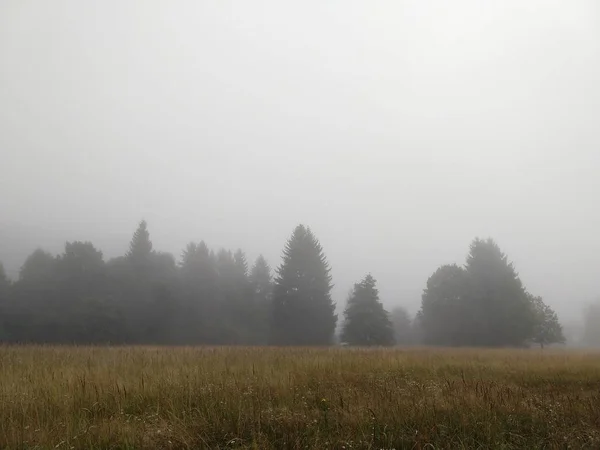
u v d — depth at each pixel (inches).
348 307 2149.4
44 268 2148.1
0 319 1786.4
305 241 2112.5
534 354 864.9
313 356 571.5
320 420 224.8
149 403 253.0
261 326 2299.5
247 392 277.6
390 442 191.9
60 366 403.9
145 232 2278.5
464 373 424.8
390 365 461.7
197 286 2271.2
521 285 1989.4
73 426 208.1
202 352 620.7
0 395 260.2
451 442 198.8
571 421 235.8
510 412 247.3
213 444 192.5
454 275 2182.6
